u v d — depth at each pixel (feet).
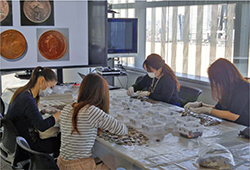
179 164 4.84
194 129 6.05
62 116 5.99
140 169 4.80
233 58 11.21
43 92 7.32
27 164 6.81
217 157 4.76
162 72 10.02
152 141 5.90
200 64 12.43
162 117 6.97
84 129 5.70
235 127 6.79
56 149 7.55
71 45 12.16
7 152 6.86
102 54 12.69
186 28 12.97
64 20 11.91
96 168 6.07
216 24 11.64
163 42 14.52
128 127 6.75
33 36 11.62
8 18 11.21
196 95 10.14
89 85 5.94
